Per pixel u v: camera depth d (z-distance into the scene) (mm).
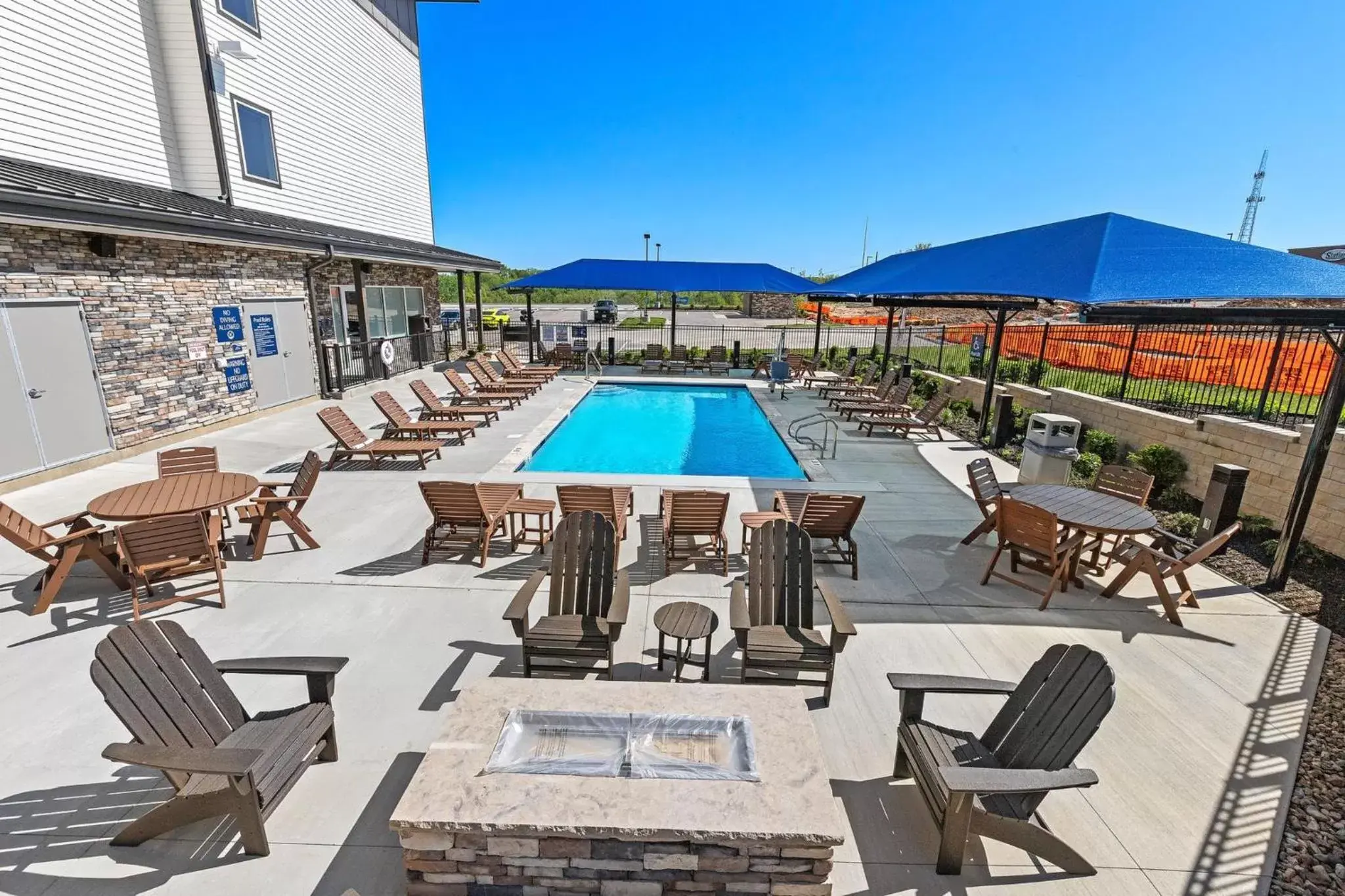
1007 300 11000
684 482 9039
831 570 6379
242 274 12172
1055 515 5891
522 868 2719
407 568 6168
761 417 15742
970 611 5574
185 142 12148
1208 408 9523
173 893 2850
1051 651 3344
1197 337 9938
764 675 4547
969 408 14250
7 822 3203
